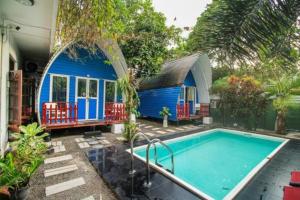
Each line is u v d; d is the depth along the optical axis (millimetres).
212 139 9891
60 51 7266
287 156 6008
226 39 1706
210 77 12625
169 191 3551
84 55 9039
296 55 1690
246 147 8516
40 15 4906
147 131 9695
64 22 4148
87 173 4324
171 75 12688
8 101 5762
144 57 11094
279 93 9164
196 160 6809
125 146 6426
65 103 8180
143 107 15031
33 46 8273
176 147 7953
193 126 11719
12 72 5785
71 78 8766
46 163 4832
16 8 4531
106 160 5062
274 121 10594
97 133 8086
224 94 11766
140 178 4055
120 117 9008
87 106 9297
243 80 10281
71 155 5473
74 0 3592
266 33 1589
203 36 1781
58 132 8391
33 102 10227
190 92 14164
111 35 5465
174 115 11898
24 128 4328
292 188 2920
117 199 3316
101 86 9742
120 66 9172
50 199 3246
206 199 3264
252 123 11055
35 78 10555
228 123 12289
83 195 3412
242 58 1728
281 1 1511
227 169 5996
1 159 3270
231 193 3533
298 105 9938
